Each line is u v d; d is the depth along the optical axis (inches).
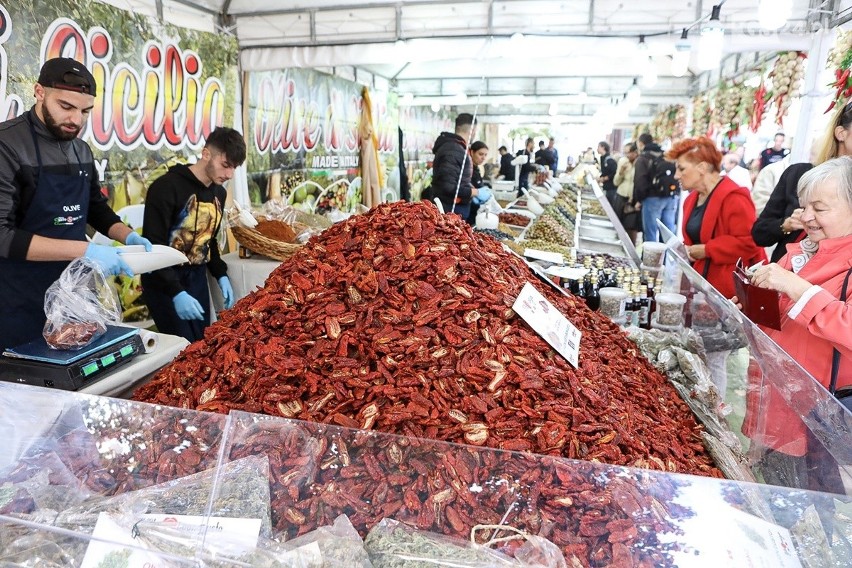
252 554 29.8
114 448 37.6
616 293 87.0
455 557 30.5
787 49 144.0
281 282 55.2
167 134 136.6
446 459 35.2
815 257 61.0
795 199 96.6
